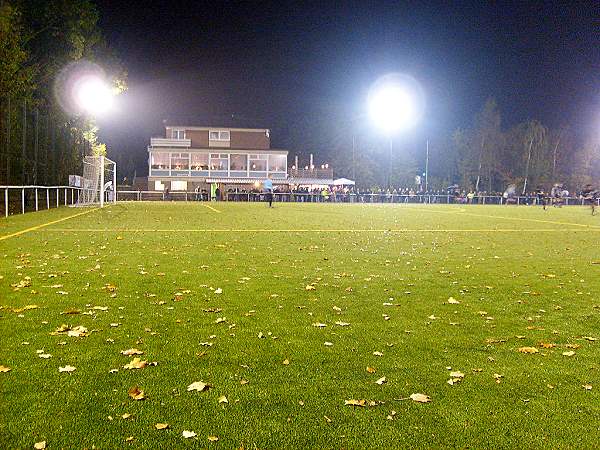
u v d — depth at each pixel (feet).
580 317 20.92
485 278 29.55
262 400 12.61
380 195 194.80
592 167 237.04
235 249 40.22
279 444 10.72
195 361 15.02
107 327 18.04
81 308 20.53
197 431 11.12
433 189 246.47
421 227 67.41
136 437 10.84
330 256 37.24
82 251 37.11
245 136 219.41
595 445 10.91
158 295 23.21
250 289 24.99
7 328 17.65
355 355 15.84
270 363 14.99
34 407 11.98
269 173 215.51
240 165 214.48
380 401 12.69
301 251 39.73
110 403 12.25
